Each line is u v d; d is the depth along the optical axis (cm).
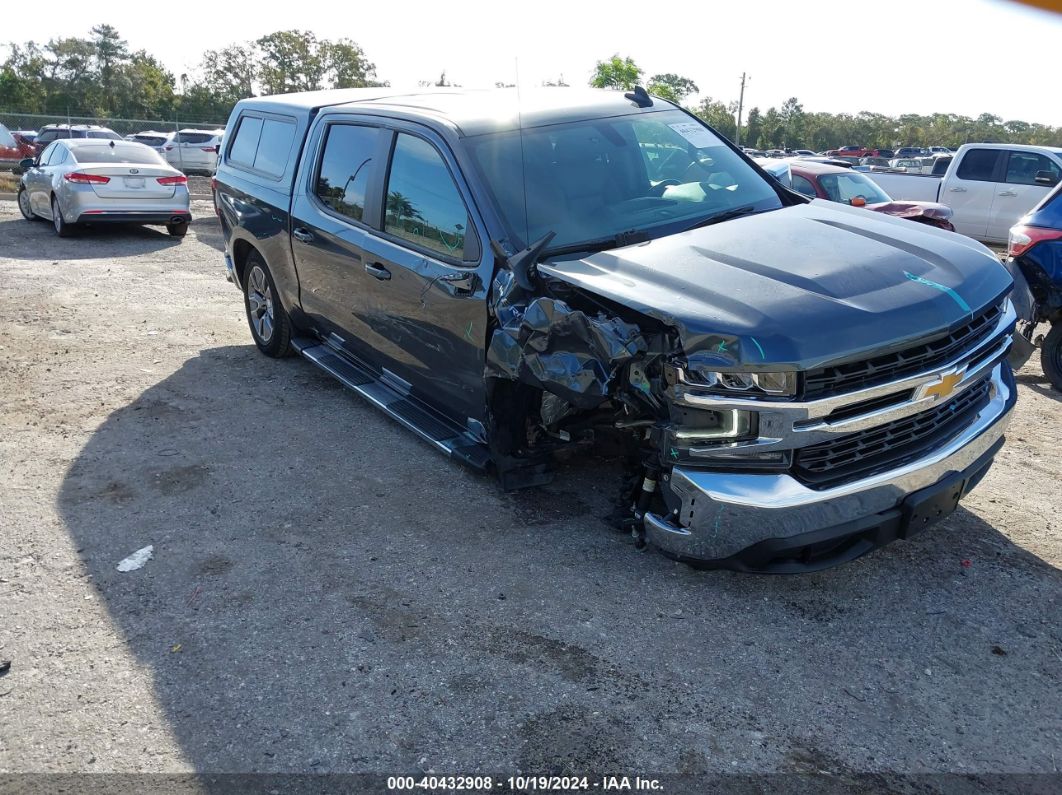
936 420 366
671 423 345
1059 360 680
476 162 441
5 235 1398
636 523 401
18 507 457
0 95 8244
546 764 279
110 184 1332
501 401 422
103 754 286
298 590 380
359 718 301
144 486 484
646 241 419
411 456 521
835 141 11975
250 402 616
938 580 384
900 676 321
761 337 319
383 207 500
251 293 713
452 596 374
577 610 362
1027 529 432
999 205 1492
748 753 284
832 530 334
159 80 9194
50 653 338
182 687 318
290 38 7919
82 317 858
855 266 365
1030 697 311
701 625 352
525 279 391
